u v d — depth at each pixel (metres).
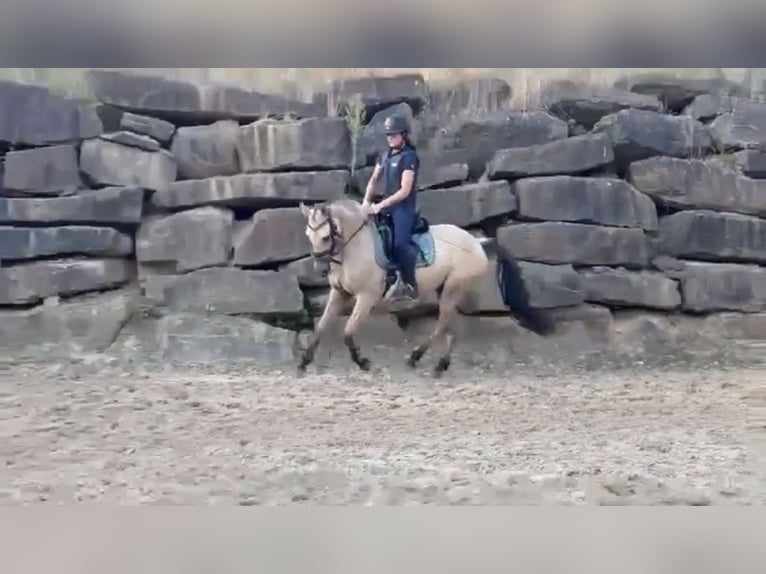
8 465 4.71
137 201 8.50
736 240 9.03
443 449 5.23
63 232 8.38
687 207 9.10
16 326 8.12
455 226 8.00
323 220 7.19
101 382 7.09
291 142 8.69
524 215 8.82
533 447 5.32
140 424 5.72
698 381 7.73
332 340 8.42
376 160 8.88
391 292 7.52
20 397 6.46
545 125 8.99
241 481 4.47
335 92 9.02
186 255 8.48
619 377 7.94
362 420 6.01
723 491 4.38
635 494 4.31
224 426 5.72
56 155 8.47
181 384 7.08
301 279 8.54
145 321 8.33
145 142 8.61
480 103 9.14
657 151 9.05
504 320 8.67
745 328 8.87
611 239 8.84
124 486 4.35
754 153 9.13
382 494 4.28
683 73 9.25
